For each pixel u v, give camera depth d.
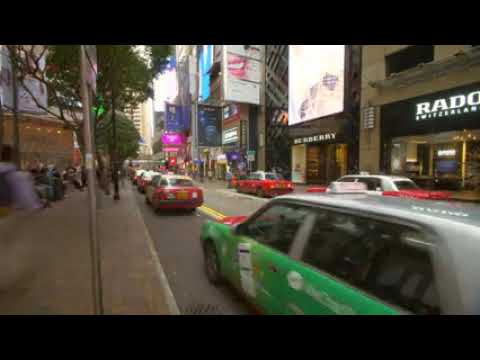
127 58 10.02
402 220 1.81
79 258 4.79
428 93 13.84
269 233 2.94
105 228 7.22
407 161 15.55
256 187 17.03
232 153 35.00
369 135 17.20
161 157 94.06
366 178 8.57
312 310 2.09
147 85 12.30
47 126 21.09
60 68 9.48
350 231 2.10
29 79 12.21
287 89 26.64
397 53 15.57
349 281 1.92
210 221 4.44
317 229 2.37
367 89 17.25
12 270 3.60
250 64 30.28
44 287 3.63
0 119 7.21
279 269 2.52
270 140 29.58
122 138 29.48
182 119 62.09
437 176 14.75
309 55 21.78
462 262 1.44
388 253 1.81
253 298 2.98
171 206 9.84
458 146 13.94
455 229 1.56
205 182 34.50
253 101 30.66
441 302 1.45
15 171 3.50
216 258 4.01
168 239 6.79
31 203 3.60
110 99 13.42
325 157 23.27
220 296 3.72
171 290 3.93
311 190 9.77
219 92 41.97
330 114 19.98
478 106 11.84
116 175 13.20
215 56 42.31
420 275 1.60
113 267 4.41
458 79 12.55
